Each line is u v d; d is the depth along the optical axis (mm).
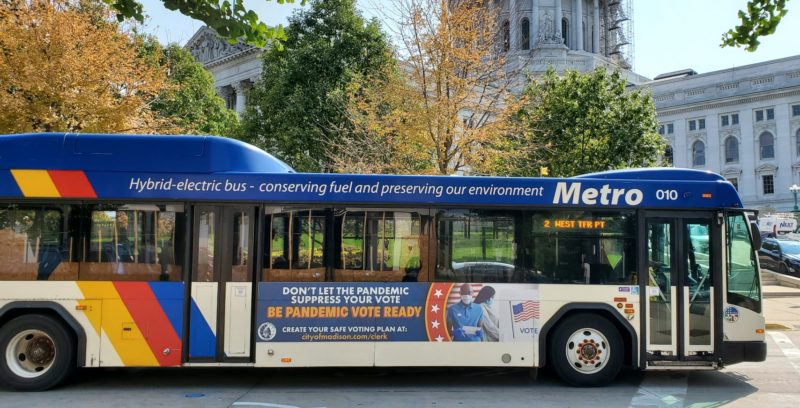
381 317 7543
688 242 7906
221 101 37094
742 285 7844
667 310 7773
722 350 7711
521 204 7809
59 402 6832
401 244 7680
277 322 7457
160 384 7797
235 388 7586
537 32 62562
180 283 7445
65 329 7398
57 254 7406
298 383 7902
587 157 27672
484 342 7605
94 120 16484
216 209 7613
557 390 7582
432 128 17219
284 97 27891
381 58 27469
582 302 7719
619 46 81938
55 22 15812
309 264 7566
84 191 7504
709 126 76812
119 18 6371
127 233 7496
